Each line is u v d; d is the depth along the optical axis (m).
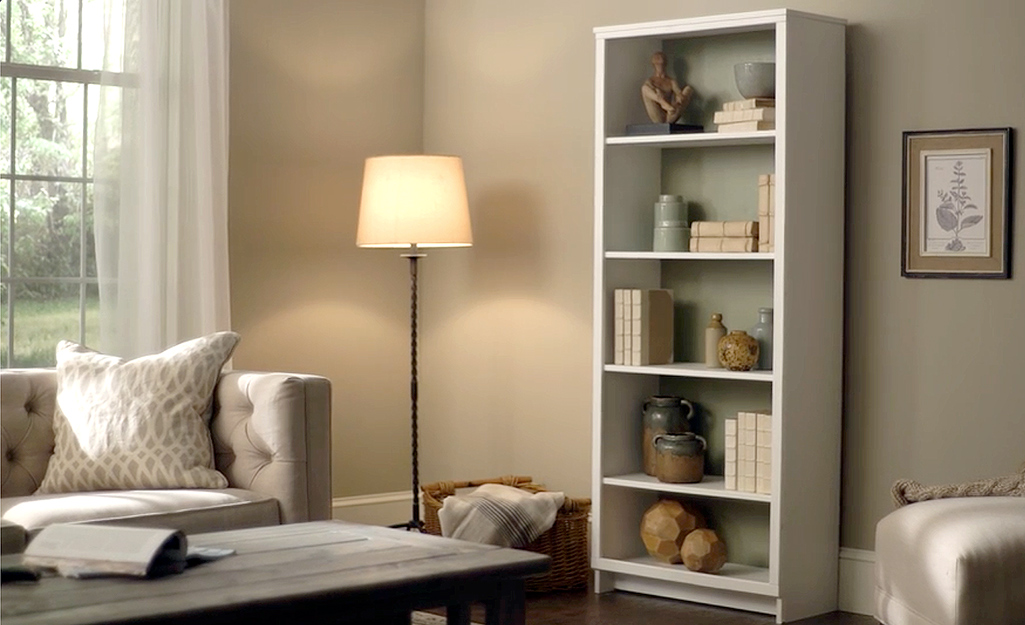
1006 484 4.40
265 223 6.07
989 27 4.87
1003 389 4.86
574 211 6.01
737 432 5.16
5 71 5.46
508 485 5.96
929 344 5.03
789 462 5.00
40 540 3.16
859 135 5.18
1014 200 4.83
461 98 6.44
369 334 6.44
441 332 6.54
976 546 3.78
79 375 4.67
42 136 5.58
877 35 5.12
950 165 4.95
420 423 6.61
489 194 6.34
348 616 3.00
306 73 6.19
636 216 5.56
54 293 5.61
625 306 5.41
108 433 4.54
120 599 2.79
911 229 5.04
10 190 5.50
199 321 5.61
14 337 5.52
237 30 5.97
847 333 5.22
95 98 5.69
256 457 4.66
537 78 6.14
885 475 5.14
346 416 6.36
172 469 4.52
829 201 5.12
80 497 4.30
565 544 5.48
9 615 2.65
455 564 3.20
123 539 3.08
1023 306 4.81
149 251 5.48
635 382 5.60
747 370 5.17
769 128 5.05
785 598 5.02
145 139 5.48
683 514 5.38
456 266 6.47
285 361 6.14
